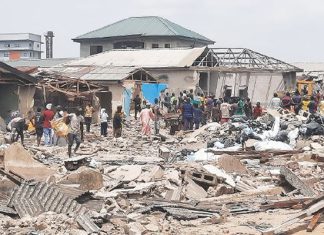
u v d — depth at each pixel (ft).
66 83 119.65
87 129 94.02
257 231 32.99
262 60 161.89
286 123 84.12
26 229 32.04
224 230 33.27
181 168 49.65
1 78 103.96
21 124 75.61
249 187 47.11
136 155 70.85
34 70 129.29
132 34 228.84
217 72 160.15
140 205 39.19
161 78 155.33
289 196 44.27
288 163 57.52
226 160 55.42
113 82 131.85
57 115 78.13
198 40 238.89
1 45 352.90
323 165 57.98
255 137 76.64
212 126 90.63
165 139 89.04
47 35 278.87
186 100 96.32
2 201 38.99
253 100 164.86
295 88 161.89
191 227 34.42
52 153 68.49
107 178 47.75
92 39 236.22
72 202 37.50
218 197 43.52
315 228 31.76
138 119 121.19
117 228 33.19
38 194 38.17
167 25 234.38
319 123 84.53
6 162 47.62
